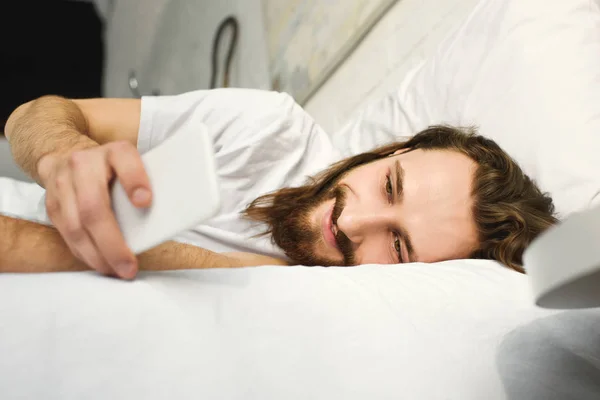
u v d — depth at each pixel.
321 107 1.64
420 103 1.18
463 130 0.98
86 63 2.84
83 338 0.33
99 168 0.38
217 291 0.40
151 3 2.77
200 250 0.56
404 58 1.34
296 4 1.76
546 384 0.44
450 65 1.14
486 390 0.42
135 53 2.84
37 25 2.67
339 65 1.57
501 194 0.84
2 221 0.43
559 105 0.92
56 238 0.44
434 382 0.40
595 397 0.45
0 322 0.32
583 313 0.51
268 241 0.98
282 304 0.41
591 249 0.25
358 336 0.41
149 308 0.36
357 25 1.47
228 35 2.19
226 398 0.34
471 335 0.45
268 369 0.36
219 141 1.08
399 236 0.86
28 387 0.30
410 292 0.47
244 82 2.11
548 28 1.00
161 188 0.36
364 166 0.94
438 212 0.84
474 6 1.17
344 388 0.37
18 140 0.67
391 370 0.39
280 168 1.09
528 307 0.51
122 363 0.33
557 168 0.89
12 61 2.59
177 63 2.64
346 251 0.87
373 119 1.27
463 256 0.85
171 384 0.33
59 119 0.71
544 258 0.28
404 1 1.35
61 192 0.39
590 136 0.88
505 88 1.01
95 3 2.95
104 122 0.98
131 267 0.38
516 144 0.96
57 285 0.35
